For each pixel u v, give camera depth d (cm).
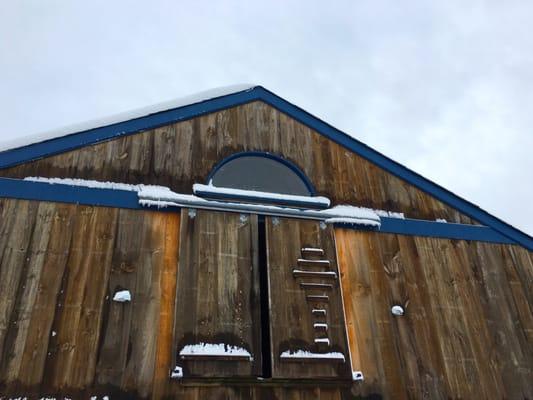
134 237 487
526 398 505
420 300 536
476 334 532
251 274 484
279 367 438
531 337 550
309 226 536
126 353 423
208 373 418
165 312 451
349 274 529
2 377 391
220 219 513
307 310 475
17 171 495
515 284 590
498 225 636
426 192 637
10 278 436
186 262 473
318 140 639
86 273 455
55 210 484
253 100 645
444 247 591
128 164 536
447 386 487
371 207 601
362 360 477
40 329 419
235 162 595
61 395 394
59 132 530
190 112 600
